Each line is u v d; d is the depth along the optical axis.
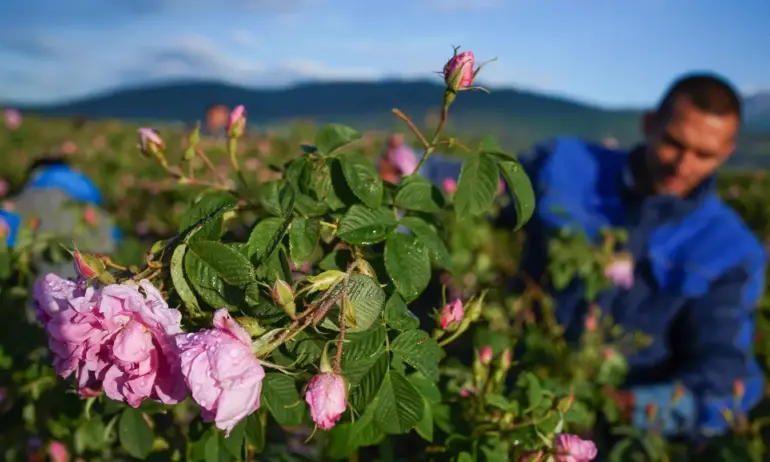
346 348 0.37
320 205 0.45
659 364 1.18
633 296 1.16
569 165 1.24
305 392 0.36
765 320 1.59
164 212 1.81
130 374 0.35
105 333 0.36
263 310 0.37
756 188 2.80
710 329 1.12
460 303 0.47
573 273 1.17
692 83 1.09
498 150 0.46
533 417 0.51
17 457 0.73
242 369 0.32
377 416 0.40
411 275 0.41
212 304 0.37
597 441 0.93
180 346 0.33
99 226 1.21
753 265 1.14
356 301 0.36
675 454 0.91
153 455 0.55
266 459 0.57
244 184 0.54
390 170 1.05
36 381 0.63
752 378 1.09
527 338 0.96
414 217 0.45
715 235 1.13
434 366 0.40
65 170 1.42
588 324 1.04
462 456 0.48
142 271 0.40
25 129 4.32
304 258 0.41
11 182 2.82
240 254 0.36
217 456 0.47
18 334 0.69
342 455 0.44
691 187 1.15
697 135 1.06
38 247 0.76
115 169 2.30
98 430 0.60
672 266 1.14
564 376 0.95
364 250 0.46
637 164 1.19
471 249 1.29
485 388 0.54
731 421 0.95
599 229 1.17
